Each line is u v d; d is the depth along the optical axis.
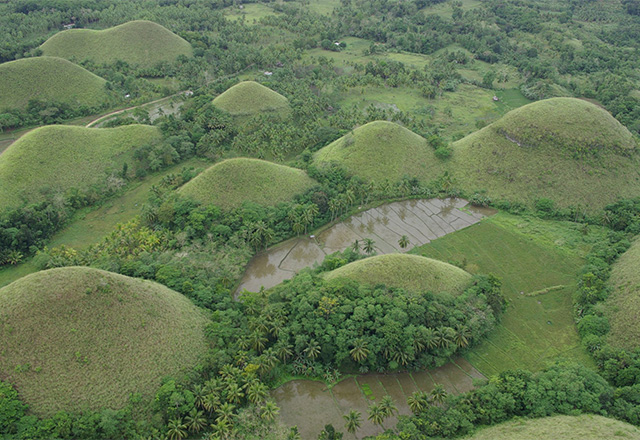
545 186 127.69
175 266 97.56
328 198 124.19
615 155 131.62
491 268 106.00
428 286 92.12
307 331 82.00
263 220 113.38
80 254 102.75
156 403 69.25
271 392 77.88
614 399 73.00
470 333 83.38
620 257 103.50
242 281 102.06
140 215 116.88
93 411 67.25
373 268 94.38
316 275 97.75
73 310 74.88
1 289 78.12
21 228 107.00
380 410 68.94
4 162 125.31
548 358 84.69
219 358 76.75
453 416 69.81
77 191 124.38
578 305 94.06
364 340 79.75
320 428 72.50
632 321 85.12
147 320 78.69
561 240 113.62
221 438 65.88
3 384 67.12
